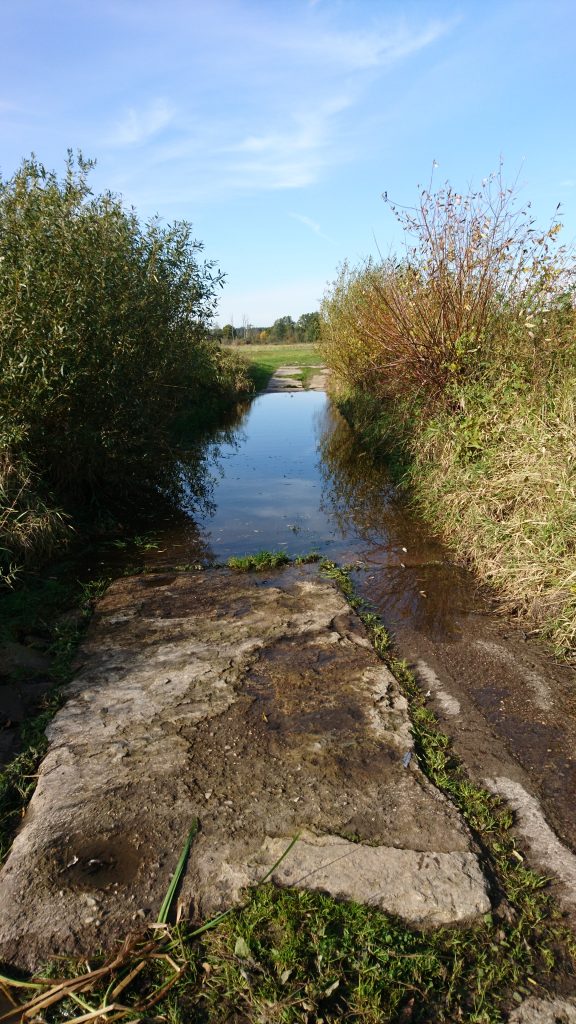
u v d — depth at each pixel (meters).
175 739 3.26
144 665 4.06
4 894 2.36
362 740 3.25
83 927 2.23
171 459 9.42
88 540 6.86
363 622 4.72
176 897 2.33
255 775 2.98
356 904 2.27
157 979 2.06
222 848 2.54
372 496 8.88
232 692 3.72
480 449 6.66
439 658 4.21
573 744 3.27
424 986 2.03
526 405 6.28
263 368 34.50
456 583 5.55
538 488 5.43
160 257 8.16
